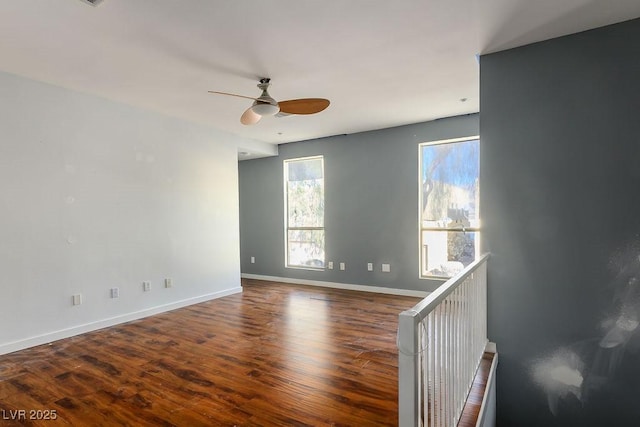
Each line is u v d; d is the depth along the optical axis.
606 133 2.45
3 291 3.09
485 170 2.83
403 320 1.18
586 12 2.25
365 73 3.19
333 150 5.80
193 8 2.13
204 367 2.77
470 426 1.84
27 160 3.25
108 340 3.40
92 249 3.74
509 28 2.44
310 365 2.79
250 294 5.37
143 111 4.25
